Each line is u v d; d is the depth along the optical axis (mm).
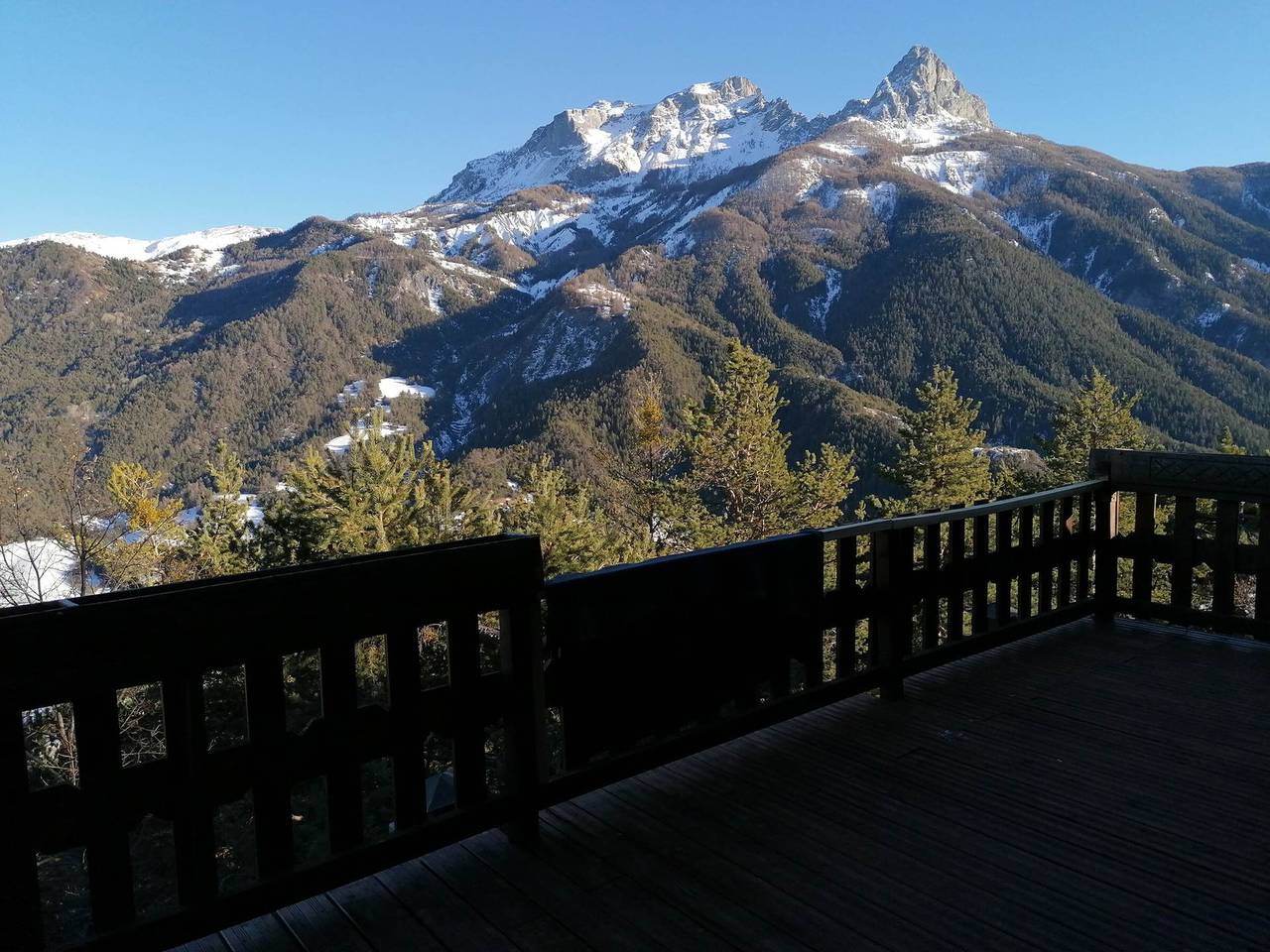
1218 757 3158
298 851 8469
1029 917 2168
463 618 2377
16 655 1694
